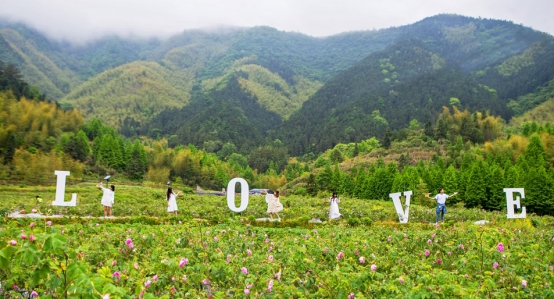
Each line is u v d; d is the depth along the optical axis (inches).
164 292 279.6
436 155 3309.5
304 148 5792.3
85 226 569.0
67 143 3137.3
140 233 520.7
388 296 278.2
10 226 394.9
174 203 856.9
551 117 4921.3
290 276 329.1
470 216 1029.8
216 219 788.0
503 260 376.2
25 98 4104.3
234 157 4909.0
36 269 201.6
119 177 3149.6
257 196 1560.0
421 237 509.0
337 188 2578.7
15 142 2753.4
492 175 1802.4
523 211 895.7
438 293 272.5
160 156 3550.7
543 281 327.9
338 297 276.1
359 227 735.1
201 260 372.2
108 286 198.1
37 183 2261.3
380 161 3147.1
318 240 505.7
